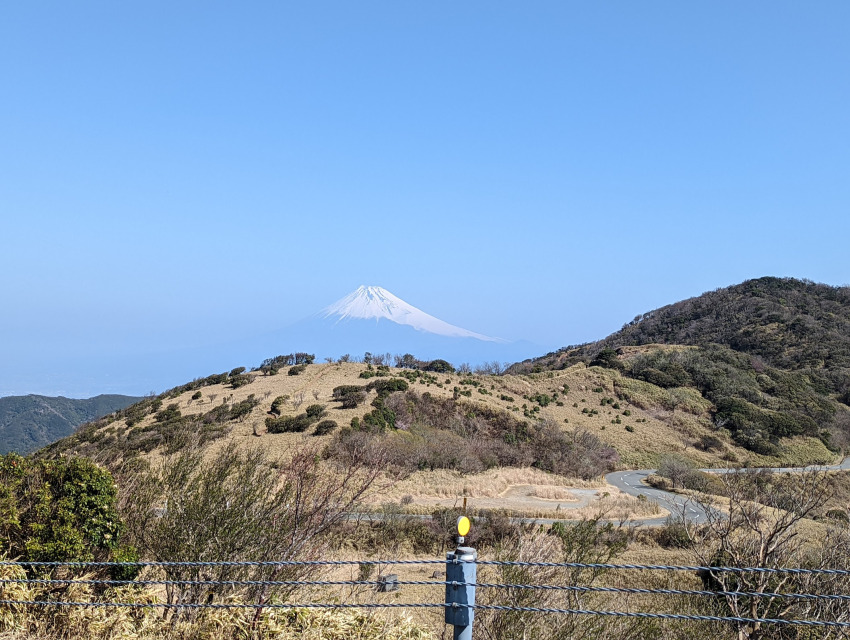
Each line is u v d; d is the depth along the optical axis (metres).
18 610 5.94
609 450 61.69
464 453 46.84
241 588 6.33
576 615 6.63
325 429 42.19
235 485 6.71
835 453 67.69
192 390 61.38
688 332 122.25
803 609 7.89
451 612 4.32
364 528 18.62
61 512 6.79
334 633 5.92
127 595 6.33
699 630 7.29
